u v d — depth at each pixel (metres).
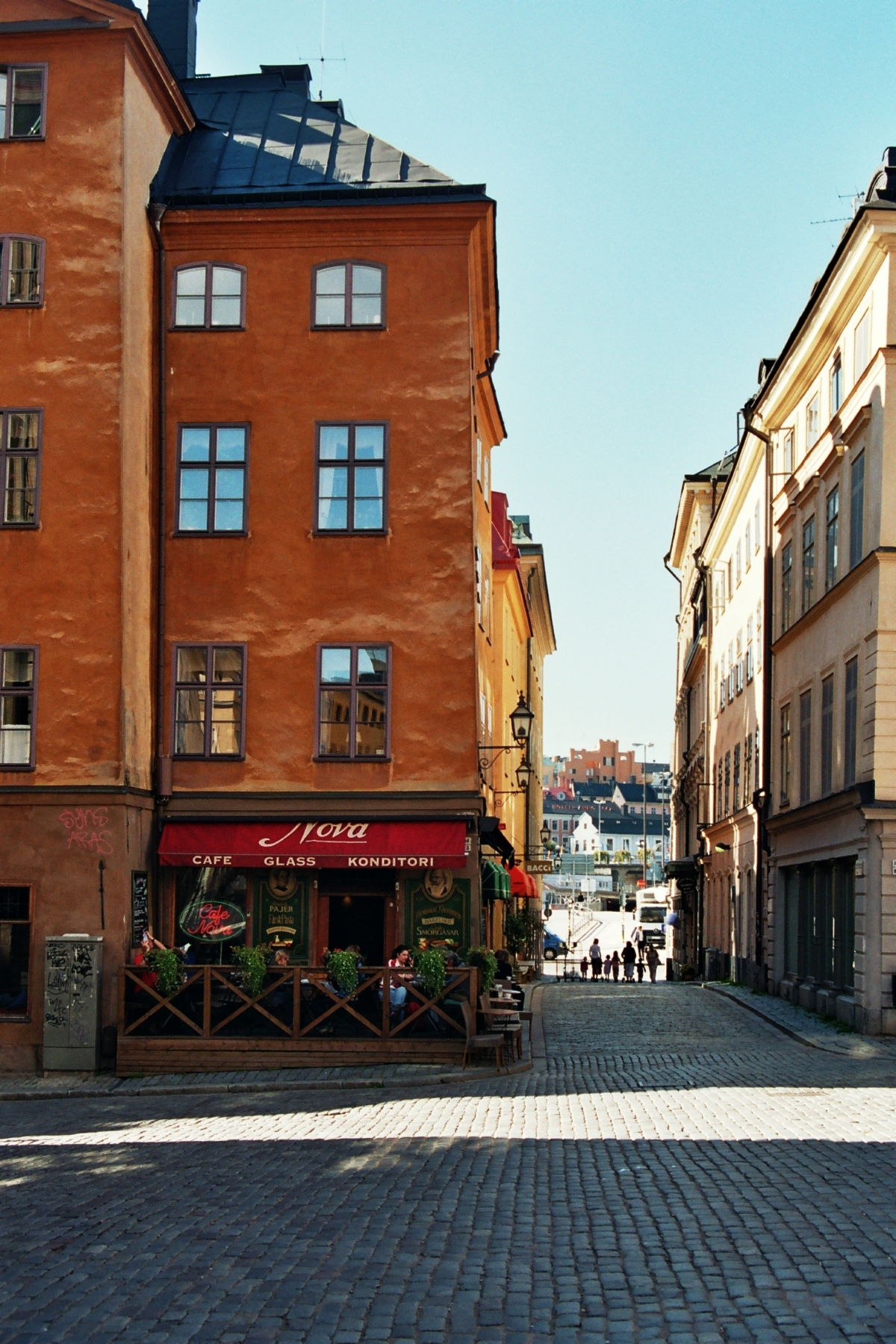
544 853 68.31
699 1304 7.91
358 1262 8.95
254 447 25.45
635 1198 10.82
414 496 25.22
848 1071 20.52
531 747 58.69
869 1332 7.33
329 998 21.62
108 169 24.39
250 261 25.80
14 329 24.25
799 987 33.12
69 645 23.59
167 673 25.06
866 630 26.91
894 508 26.23
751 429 39.44
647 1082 19.22
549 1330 7.46
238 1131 15.38
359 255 25.69
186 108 27.23
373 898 24.77
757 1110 15.98
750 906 42.03
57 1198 11.34
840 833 28.75
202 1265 8.97
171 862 24.36
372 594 25.06
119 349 24.08
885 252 26.50
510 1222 10.05
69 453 23.97
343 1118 16.27
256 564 25.22
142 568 24.67
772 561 38.50
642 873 154.50
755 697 41.78
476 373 28.53
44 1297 8.28
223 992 21.86
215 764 24.86
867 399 27.48
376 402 25.44
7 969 22.97
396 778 24.67
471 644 24.86
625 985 47.41
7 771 23.38
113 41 24.52
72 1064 21.91
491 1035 21.36
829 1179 11.51
